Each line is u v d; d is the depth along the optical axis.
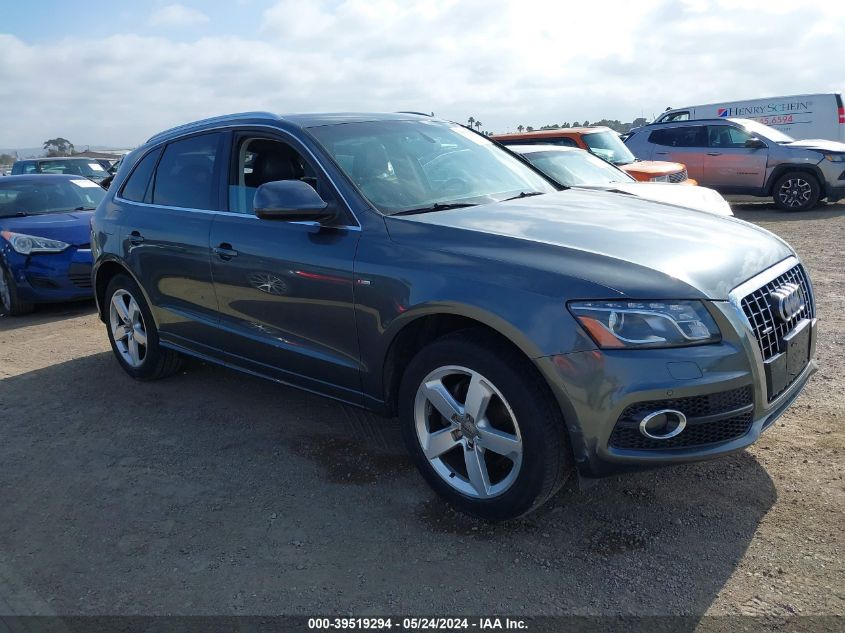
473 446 3.05
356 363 3.46
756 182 13.85
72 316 7.83
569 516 3.14
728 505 3.13
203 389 5.05
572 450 2.83
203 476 3.74
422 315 3.08
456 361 3.00
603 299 2.68
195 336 4.49
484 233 3.11
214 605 2.70
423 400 3.21
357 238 3.39
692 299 2.70
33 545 3.19
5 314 8.20
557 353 2.69
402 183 3.72
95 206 8.96
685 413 2.69
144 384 5.22
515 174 4.28
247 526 3.24
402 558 2.93
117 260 4.98
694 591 2.61
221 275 4.09
